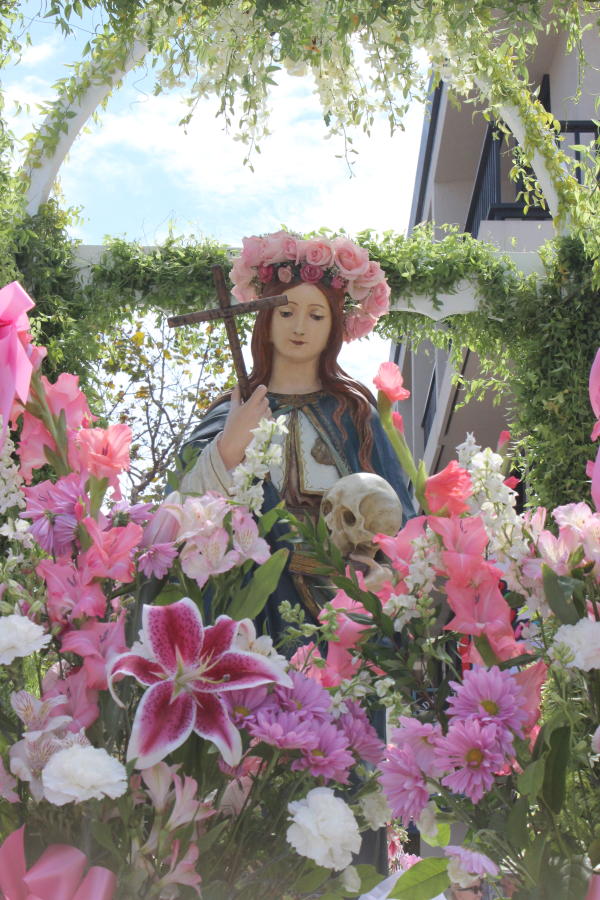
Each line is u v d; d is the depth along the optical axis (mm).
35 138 5824
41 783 1182
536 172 5832
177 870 1182
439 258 6270
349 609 1466
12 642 1206
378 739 1356
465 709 1257
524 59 5031
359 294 3170
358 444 3004
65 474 1415
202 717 1206
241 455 2602
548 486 5988
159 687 1208
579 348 6062
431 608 1380
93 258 6145
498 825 1253
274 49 4637
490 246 6316
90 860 1210
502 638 1363
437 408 12531
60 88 5742
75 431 1451
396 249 6285
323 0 4289
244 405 2596
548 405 6020
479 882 1312
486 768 1210
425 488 1469
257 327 3172
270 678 1235
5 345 1402
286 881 1261
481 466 1393
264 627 1387
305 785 1257
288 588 2629
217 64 4789
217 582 1383
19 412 1445
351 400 3072
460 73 5020
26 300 1428
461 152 14062
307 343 3100
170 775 1212
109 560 1305
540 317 6203
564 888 1222
